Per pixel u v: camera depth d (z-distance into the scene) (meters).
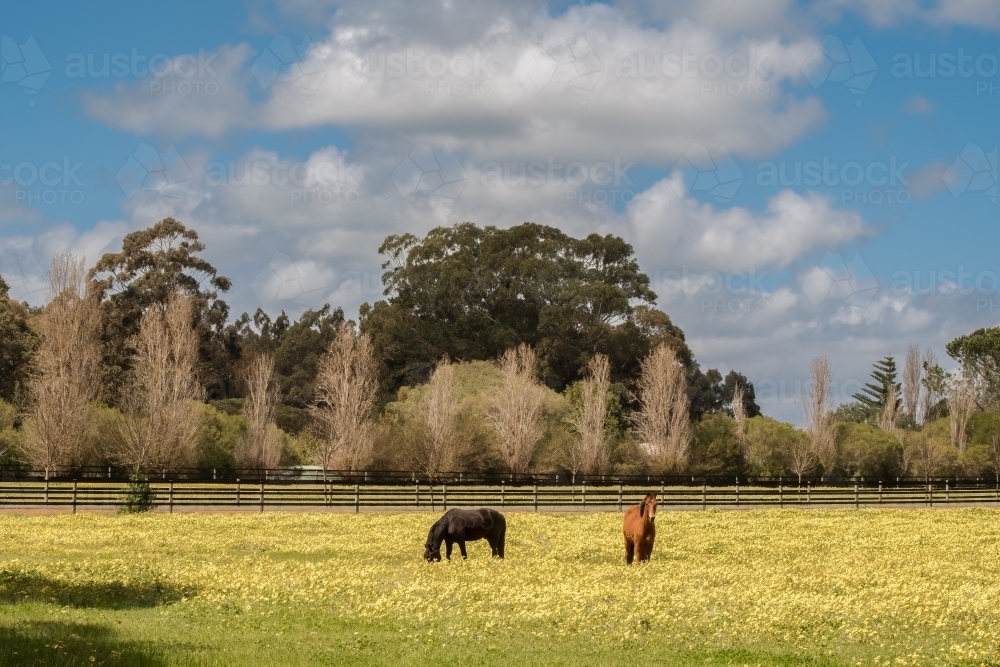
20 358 82.31
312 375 116.12
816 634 16.39
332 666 13.45
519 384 77.12
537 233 113.00
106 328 93.06
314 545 30.61
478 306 111.12
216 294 102.62
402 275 112.25
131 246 98.88
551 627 16.64
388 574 22.73
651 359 86.06
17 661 12.91
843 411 131.88
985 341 117.56
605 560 28.23
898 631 16.81
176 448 65.69
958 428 92.81
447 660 14.01
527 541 33.19
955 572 26.03
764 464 83.38
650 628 16.62
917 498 61.72
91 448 64.50
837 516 48.84
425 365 107.44
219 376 101.88
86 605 18.27
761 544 33.47
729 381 127.81
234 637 15.30
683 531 38.16
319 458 73.00
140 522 37.81
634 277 112.19
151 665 13.03
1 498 44.31
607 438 79.38
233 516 41.44
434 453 73.00
